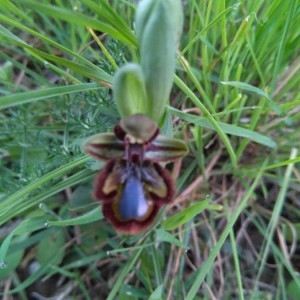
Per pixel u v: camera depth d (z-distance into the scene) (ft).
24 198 0.22
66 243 0.25
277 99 0.26
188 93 0.21
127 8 0.27
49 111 0.26
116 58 0.24
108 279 0.26
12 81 0.29
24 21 0.29
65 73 0.23
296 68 0.25
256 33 0.24
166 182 0.18
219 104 0.26
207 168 0.27
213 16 0.24
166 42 0.17
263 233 0.25
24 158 0.25
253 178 0.27
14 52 0.30
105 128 0.24
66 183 0.22
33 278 0.24
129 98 0.17
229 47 0.23
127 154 0.18
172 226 0.23
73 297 0.25
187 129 0.27
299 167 0.27
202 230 0.26
